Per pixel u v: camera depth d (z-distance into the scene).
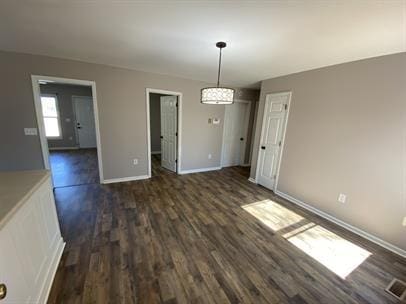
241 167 5.54
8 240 1.02
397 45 1.90
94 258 1.83
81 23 1.80
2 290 0.87
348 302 1.52
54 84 6.43
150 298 1.46
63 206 2.83
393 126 2.14
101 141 3.55
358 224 2.48
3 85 2.74
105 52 2.63
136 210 2.80
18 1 1.45
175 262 1.83
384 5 1.33
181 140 4.46
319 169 2.91
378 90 2.22
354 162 2.49
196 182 4.10
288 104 3.34
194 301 1.46
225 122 5.16
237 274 1.73
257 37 1.97
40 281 1.38
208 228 2.43
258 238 2.28
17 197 1.19
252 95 5.31
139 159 4.02
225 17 1.62
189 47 2.33
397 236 2.15
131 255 1.89
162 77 3.86
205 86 4.45
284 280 1.70
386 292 1.63
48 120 6.61
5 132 2.85
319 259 1.98
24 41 2.29
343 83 2.54
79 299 1.42
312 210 3.03
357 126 2.44
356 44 1.97
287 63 2.73
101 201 3.03
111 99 3.47
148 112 3.88
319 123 2.87
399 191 2.13
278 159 3.61
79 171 4.45
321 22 1.61
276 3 1.38
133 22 1.76
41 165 3.14
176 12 1.57
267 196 3.54
